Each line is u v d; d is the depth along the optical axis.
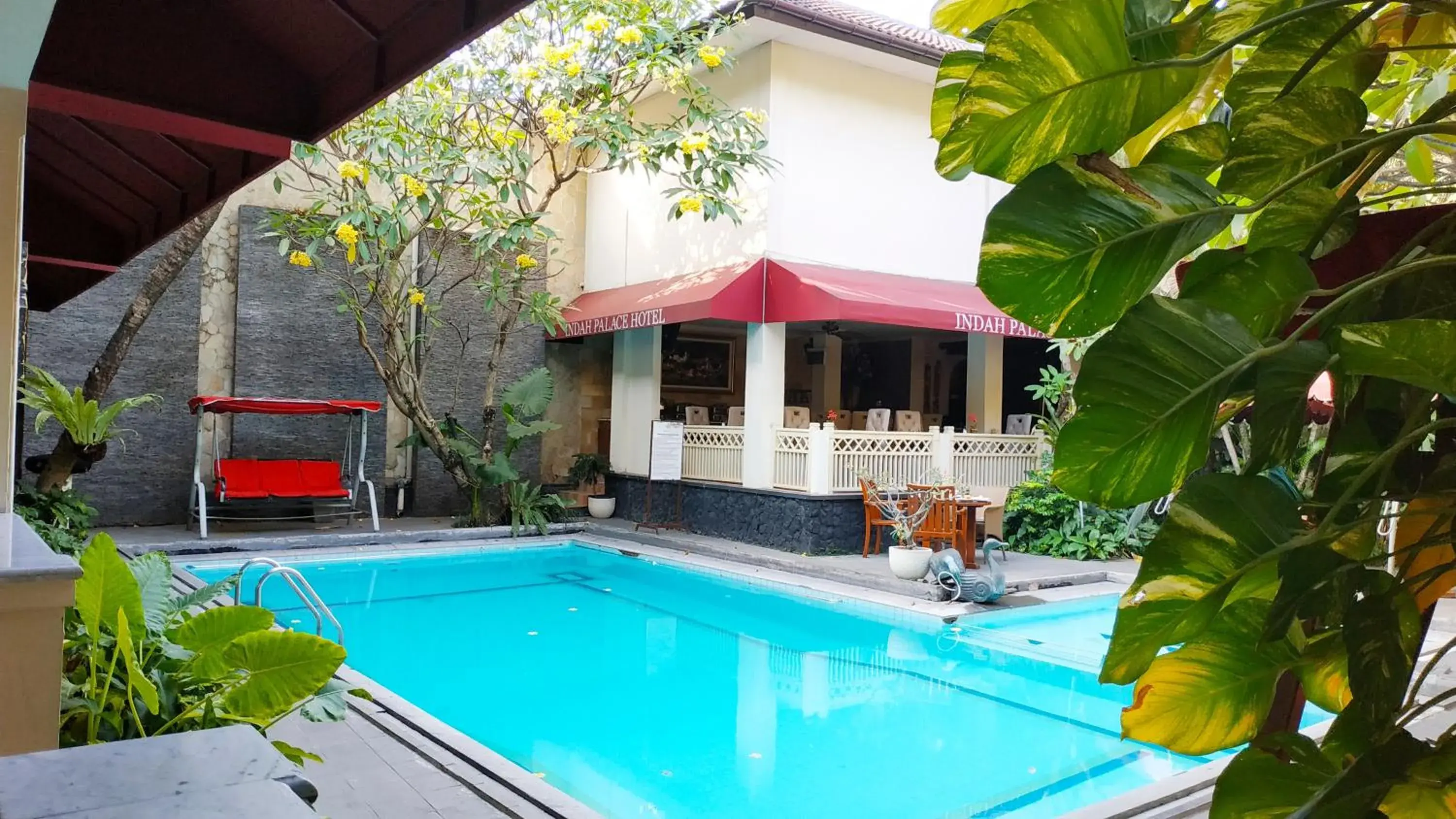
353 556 11.23
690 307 11.59
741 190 12.16
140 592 2.95
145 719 2.94
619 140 11.04
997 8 1.12
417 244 14.03
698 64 12.41
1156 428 0.78
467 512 14.18
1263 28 0.78
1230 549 0.79
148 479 12.25
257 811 0.85
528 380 13.38
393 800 3.87
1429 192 0.91
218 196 5.09
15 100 2.72
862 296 10.97
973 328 11.35
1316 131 0.92
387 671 6.92
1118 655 0.83
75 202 6.45
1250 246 0.91
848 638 7.98
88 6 3.52
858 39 11.67
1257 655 0.92
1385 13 1.11
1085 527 10.91
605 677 6.78
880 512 11.05
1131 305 0.83
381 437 13.97
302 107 3.89
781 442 11.68
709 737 5.45
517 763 5.01
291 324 13.20
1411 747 0.73
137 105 3.62
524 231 11.20
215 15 3.72
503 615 8.90
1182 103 1.16
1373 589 0.79
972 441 11.84
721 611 9.07
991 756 5.13
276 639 2.96
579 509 14.99
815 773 4.88
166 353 12.34
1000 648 7.45
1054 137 0.82
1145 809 3.93
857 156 12.59
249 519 11.89
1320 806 0.73
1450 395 0.70
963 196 13.76
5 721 2.05
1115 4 0.77
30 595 2.07
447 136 11.58
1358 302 0.87
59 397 8.85
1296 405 0.77
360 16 3.42
